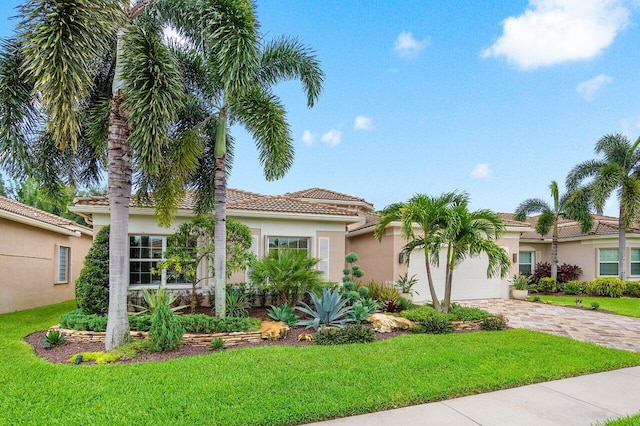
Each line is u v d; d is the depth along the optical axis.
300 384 5.90
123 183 8.13
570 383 6.30
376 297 13.89
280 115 10.03
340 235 15.41
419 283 17.81
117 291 7.96
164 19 9.20
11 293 14.04
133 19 8.59
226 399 5.32
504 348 8.18
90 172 11.37
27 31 6.14
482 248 10.98
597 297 20.09
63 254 18.67
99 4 6.51
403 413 5.09
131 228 12.85
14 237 14.21
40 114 8.18
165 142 7.78
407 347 8.17
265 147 9.74
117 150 8.09
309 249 15.02
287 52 10.91
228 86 8.18
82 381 5.99
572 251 24.91
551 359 7.41
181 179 10.72
